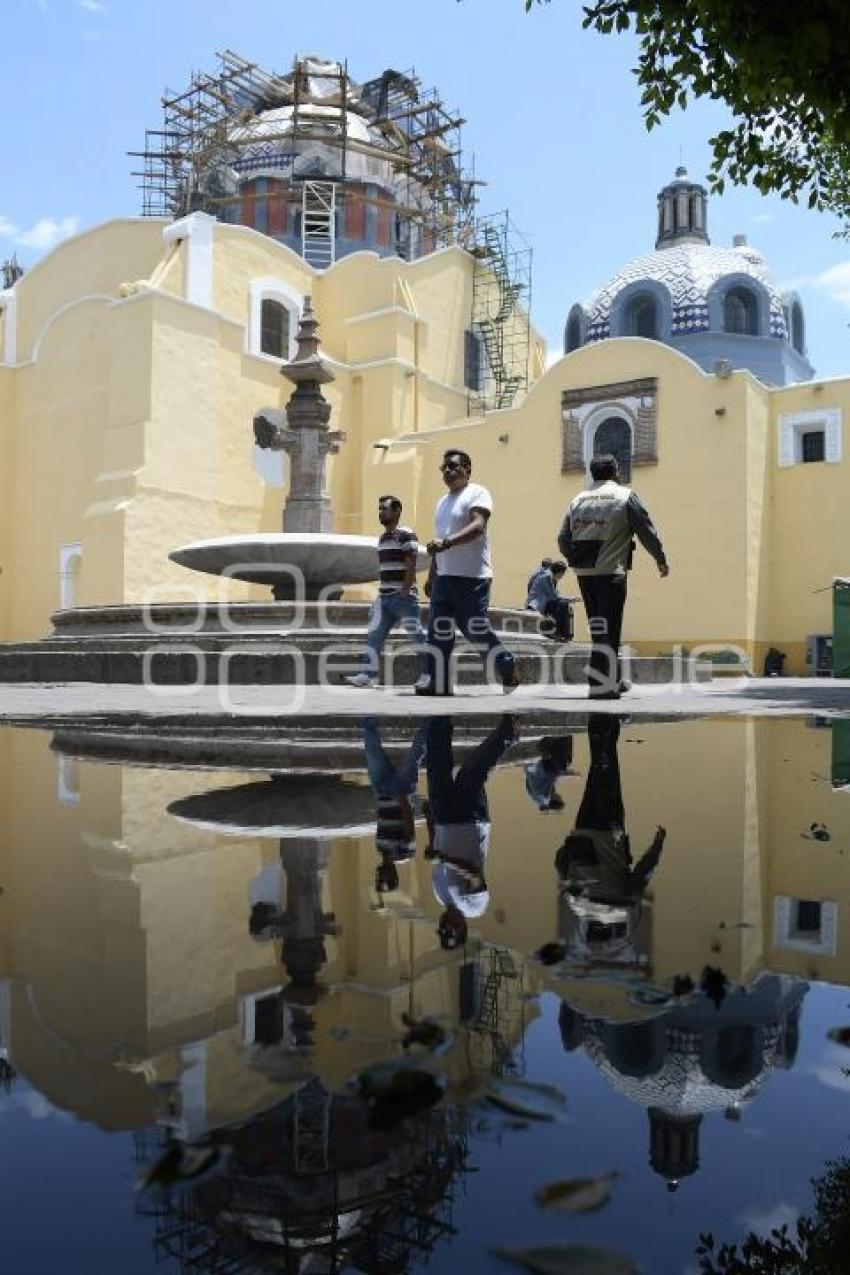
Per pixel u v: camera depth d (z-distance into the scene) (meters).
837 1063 0.71
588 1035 0.76
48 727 4.70
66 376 22.70
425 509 24.12
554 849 1.74
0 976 0.95
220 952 1.05
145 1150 0.56
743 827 2.03
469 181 31.84
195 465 20.75
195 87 30.12
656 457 21.17
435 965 0.99
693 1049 0.74
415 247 30.56
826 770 3.12
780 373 28.62
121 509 19.30
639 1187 0.52
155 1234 0.48
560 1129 0.59
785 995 0.88
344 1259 0.45
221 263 22.75
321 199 28.22
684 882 1.46
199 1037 0.76
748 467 20.20
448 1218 0.48
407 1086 0.66
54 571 22.58
